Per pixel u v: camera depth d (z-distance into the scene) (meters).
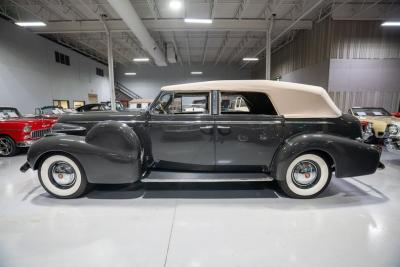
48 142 2.73
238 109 3.27
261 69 20.73
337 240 2.07
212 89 2.88
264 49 15.99
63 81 14.88
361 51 10.41
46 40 13.17
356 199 2.89
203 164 2.97
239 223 2.35
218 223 2.35
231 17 10.83
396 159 4.88
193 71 23.70
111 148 2.71
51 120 6.09
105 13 10.12
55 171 2.88
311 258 1.84
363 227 2.27
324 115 2.86
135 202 2.83
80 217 2.47
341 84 10.59
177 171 3.03
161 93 2.98
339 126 2.85
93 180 2.80
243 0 9.12
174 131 2.88
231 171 3.04
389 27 10.30
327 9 10.53
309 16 11.38
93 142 2.73
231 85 2.88
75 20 10.84
